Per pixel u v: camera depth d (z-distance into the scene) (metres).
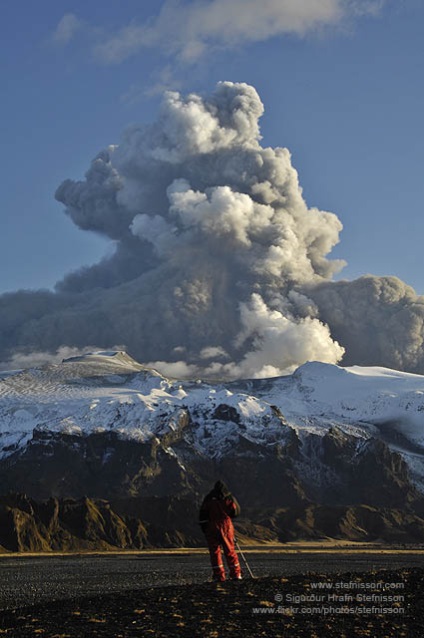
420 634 22.30
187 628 22.45
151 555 169.00
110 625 23.03
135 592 27.92
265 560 141.50
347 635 22.06
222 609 24.34
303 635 21.97
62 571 108.00
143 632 22.12
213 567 29.12
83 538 196.25
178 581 87.06
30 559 146.62
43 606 27.36
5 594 67.88
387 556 168.12
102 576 96.38
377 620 23.44
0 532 177.38
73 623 23.59
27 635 22.59
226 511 29.41
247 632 22.11
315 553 182.50
